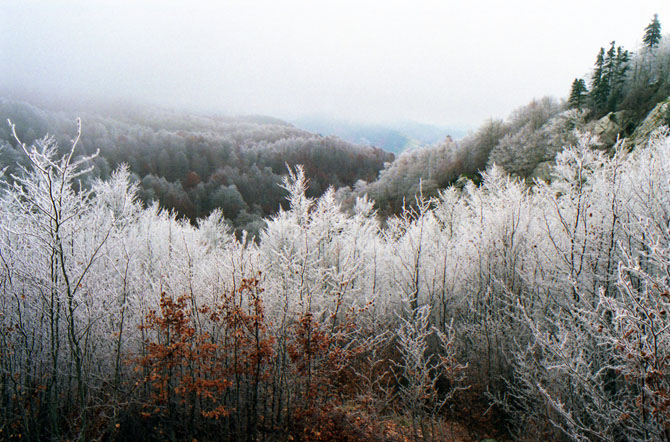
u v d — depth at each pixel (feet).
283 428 28.02
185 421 26.45
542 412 26.04
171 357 23.91
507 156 146.72
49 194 20.51
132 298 27.78
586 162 30.19
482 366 34.86
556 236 32.40
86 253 24.86
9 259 23.75
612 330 15.99
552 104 177.06
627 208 25.39
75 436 23.99
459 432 31.78
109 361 26.94
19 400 23.07
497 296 37.19
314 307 29.37
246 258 28.32
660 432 14.64
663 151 26.35
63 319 24.79
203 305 26.86
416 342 29.14
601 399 18.13
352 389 35.53
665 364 14.06
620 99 151.53
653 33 154.71
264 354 25.35
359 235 51.16
